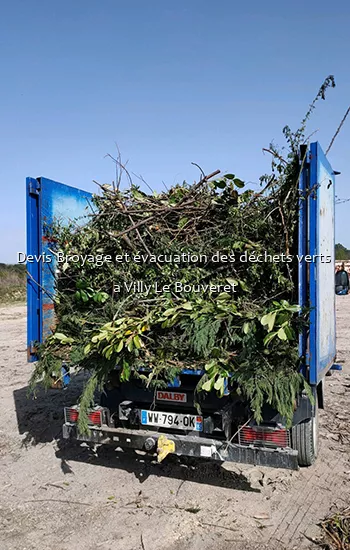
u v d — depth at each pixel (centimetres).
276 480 432
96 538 344
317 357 390
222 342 408
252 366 376
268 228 425
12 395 745
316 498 396
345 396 702
